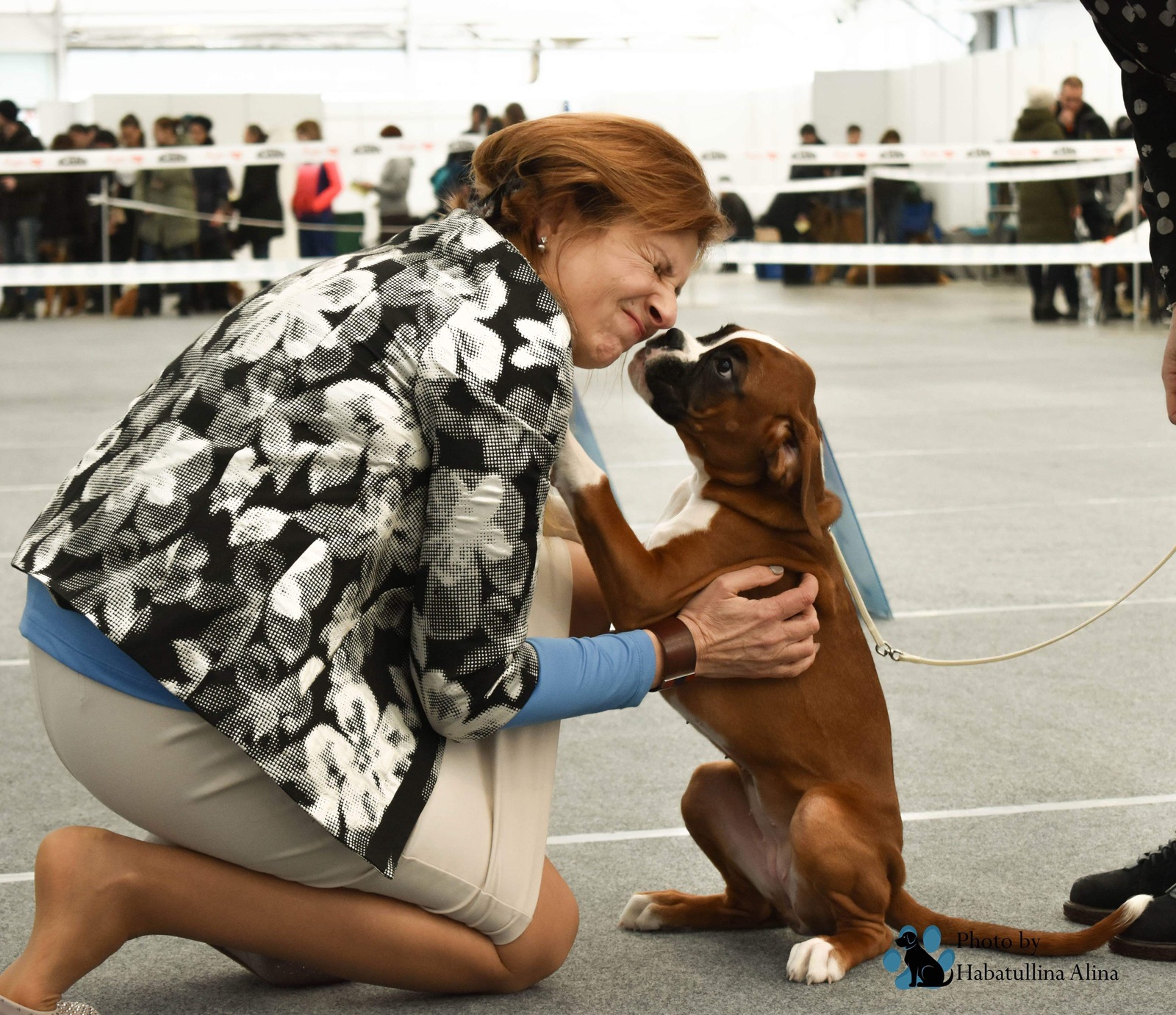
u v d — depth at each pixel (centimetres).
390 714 242
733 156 1689
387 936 253
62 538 232
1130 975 286
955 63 2197
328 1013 269
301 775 227
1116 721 439
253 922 245
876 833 292
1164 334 1557
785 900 309
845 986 281
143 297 1969
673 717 462
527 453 231
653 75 2698
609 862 349
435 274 238
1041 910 315
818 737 302
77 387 1228
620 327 262
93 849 239
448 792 248
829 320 1791
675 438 996
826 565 318
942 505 762
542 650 257
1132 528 701
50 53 2480
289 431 228
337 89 2609
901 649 518
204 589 224
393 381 229
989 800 380
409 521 235
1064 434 971
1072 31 2133
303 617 227
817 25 2647
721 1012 269
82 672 233
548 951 273
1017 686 478
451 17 2589
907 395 1168
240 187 1962
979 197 2202
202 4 2503
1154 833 354
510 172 256
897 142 1983
